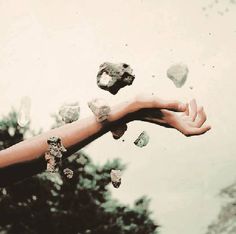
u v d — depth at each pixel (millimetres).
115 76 1846
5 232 2055
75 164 2018
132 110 1594
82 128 1580
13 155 1552
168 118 1633
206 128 1694
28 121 2018
